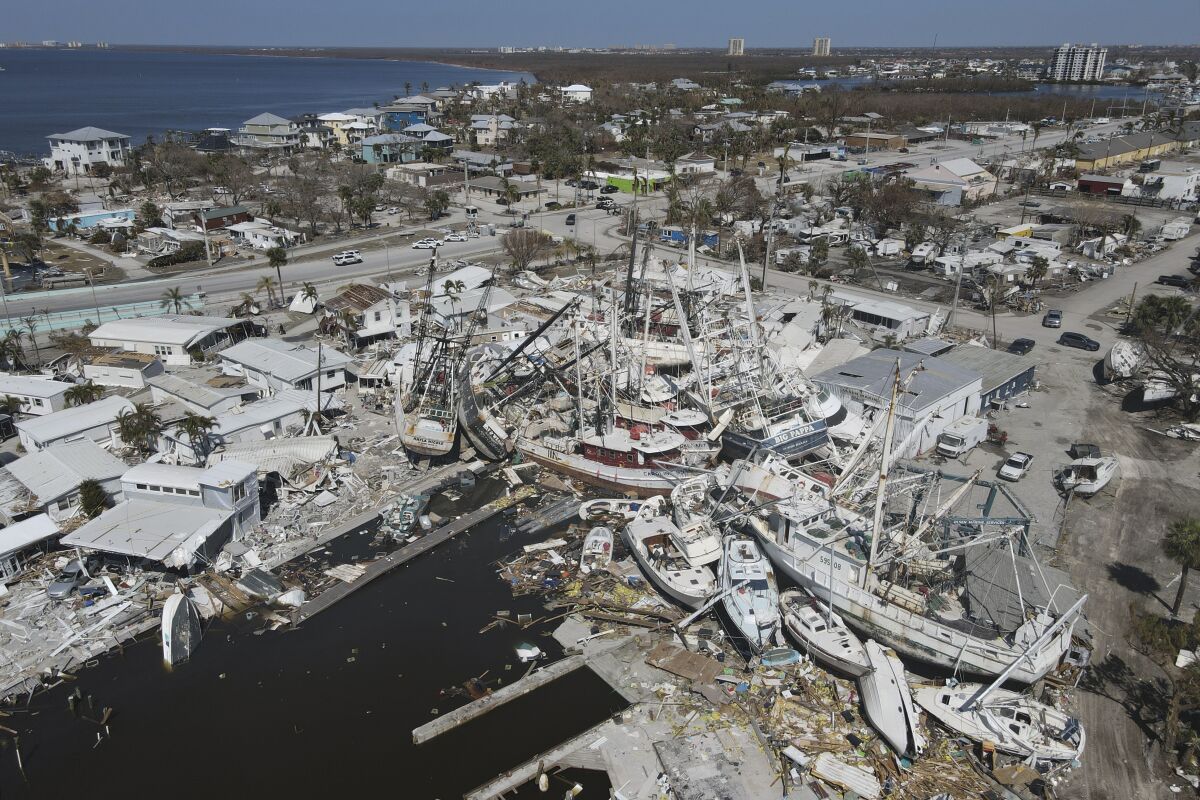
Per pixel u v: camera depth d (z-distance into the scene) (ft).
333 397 228.02
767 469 174.81
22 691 129.59
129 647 139.95
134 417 190.49
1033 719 115.96
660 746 116.16
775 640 137.49
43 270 370.32
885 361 229.45
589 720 123.85
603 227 463.83
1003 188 568.00
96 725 123.95
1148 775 109.91
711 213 456.86
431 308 282.77
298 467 189.37
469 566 163.84
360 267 379.76
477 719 124.16
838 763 111.96
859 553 143.13
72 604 147.54
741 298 307.37
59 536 161.79
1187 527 136.77
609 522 178.09
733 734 118.62
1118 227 412.57
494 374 230.07
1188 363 251.19
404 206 527.40
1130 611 140.05
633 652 137.80
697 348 241.55
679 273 319.06
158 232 427.74
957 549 144.25
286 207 493.36
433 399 207.10
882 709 117.70
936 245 387.55
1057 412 226.38
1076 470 184.24
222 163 605.73
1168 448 204.85
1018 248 387.75
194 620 141.90
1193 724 117.70
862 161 655.35
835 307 289.74
